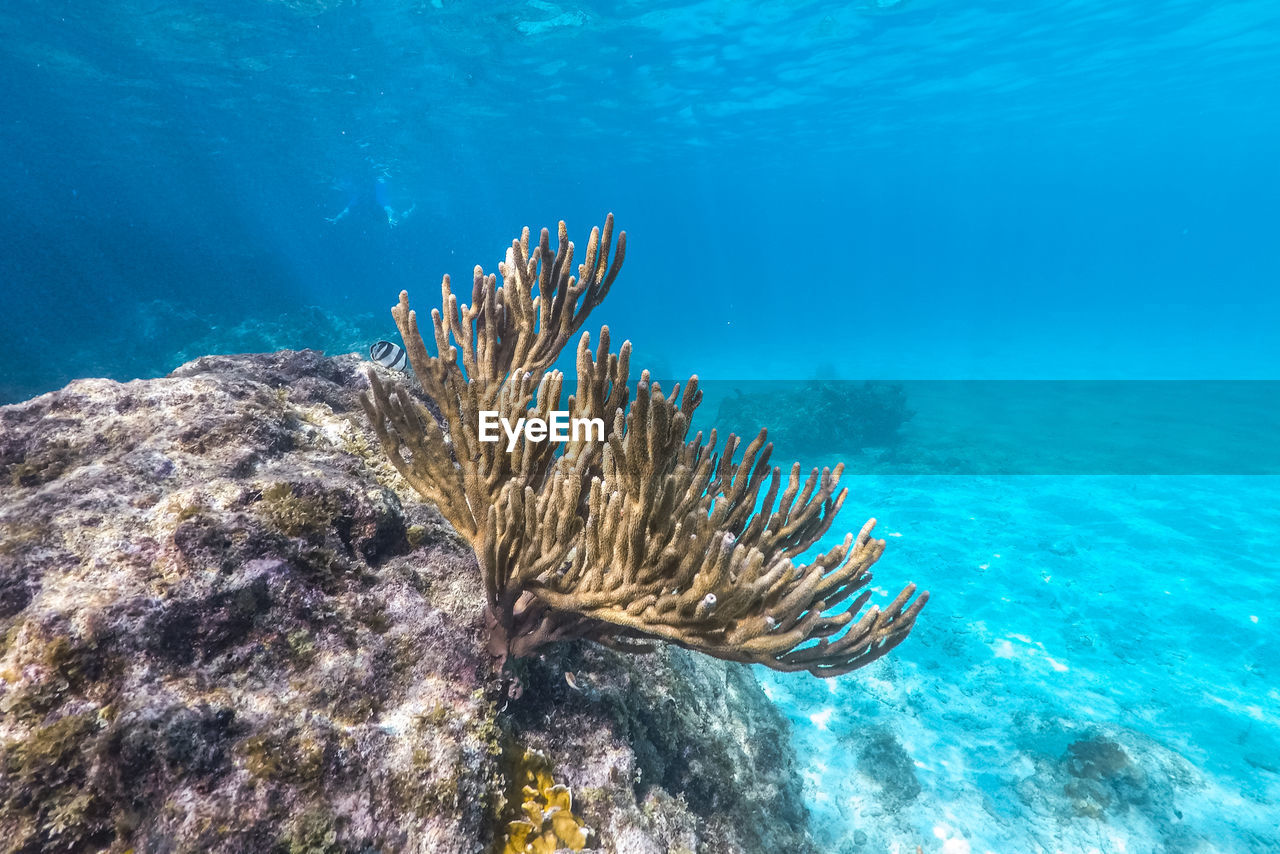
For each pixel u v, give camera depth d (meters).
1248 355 35.84
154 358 21.86
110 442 2.50
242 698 1.86
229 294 29.66
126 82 26.88
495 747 2.24
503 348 2.61
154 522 2.10
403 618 2.41
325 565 2.38
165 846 1.50
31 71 25.89
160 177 47.97
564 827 2.43
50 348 20.55
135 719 1.60
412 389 4.17
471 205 75.69
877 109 35.44
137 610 1.82
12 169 45.69
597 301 2.78
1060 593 9.03
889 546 10.56
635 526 1.92
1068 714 6.79
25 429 2.47
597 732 2.99
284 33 21.59
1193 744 6.38
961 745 6.52
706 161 51.84
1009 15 22.72
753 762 4.76
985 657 7.78
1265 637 7.90
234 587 2.04
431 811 1.88
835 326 71.81
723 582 1.84
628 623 2.04
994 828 5.62
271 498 2.38
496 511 2.20
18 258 23.91
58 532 1.97
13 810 1.55
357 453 3.27
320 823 1.63
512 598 2.32
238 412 2.79
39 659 1.68
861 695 7.22
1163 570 9.54
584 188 71.06
